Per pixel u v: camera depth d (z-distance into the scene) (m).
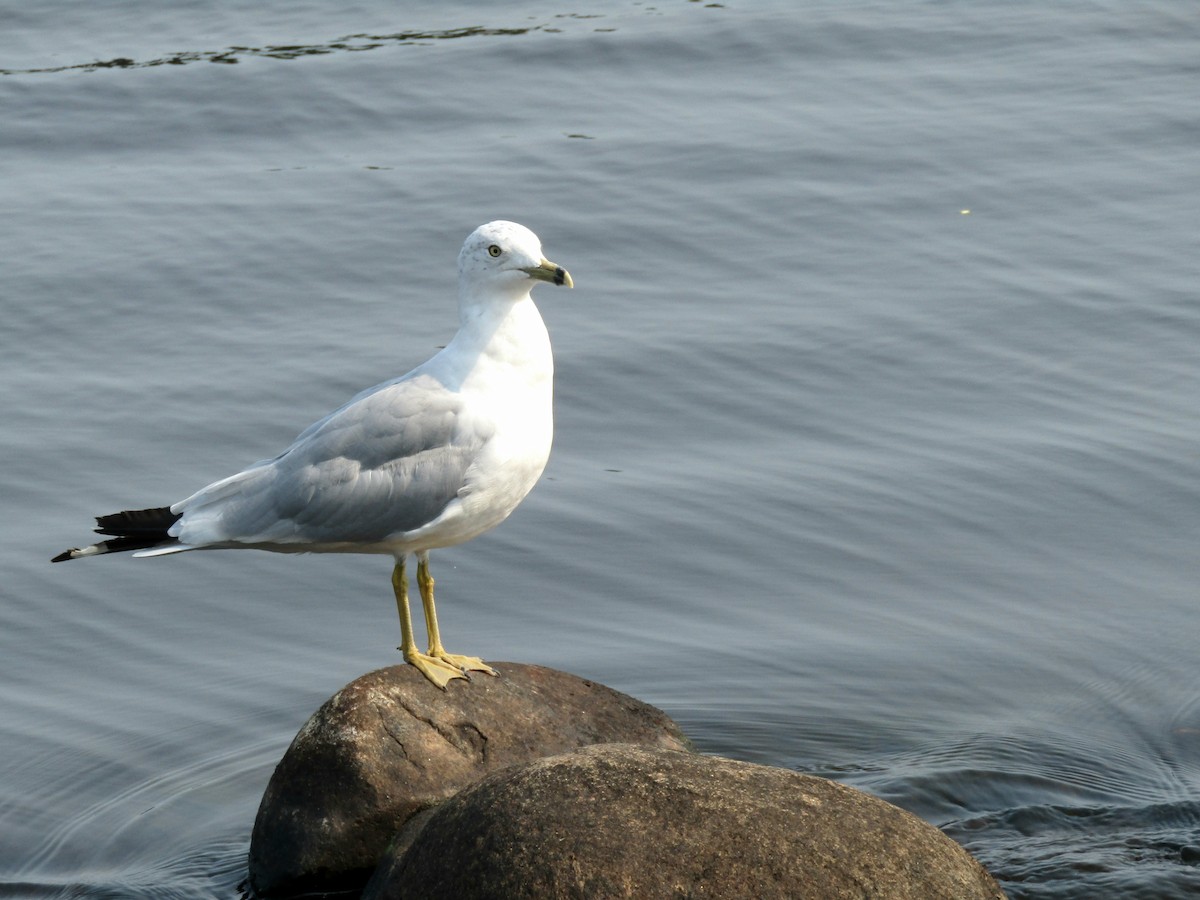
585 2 28.30
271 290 19.31
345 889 10.34
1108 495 15.39
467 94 24.66
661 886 8.52
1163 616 13.84
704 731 12.47
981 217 20.84
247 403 16.86
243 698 12.95
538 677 11.05
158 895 10.69
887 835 8.78
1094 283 19.16
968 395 17.03
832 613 13.95
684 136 23.08
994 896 8.84
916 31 26.75
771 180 21.81
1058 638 13.60
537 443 10.73
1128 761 12.12
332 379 17.25
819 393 17.08
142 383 17.31
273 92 24.70
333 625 13.91
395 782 10.25
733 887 8.50
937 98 24.31
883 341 18.00
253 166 22.66
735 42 26.33
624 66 25.55
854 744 12.37
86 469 15.76
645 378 17.31
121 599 14.19
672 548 14.73
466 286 10.63
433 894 8.89
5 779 11.98
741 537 14.88
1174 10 27.22
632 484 15.62
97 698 12.93
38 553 14.58
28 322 18.62
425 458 10.48
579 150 22.73
